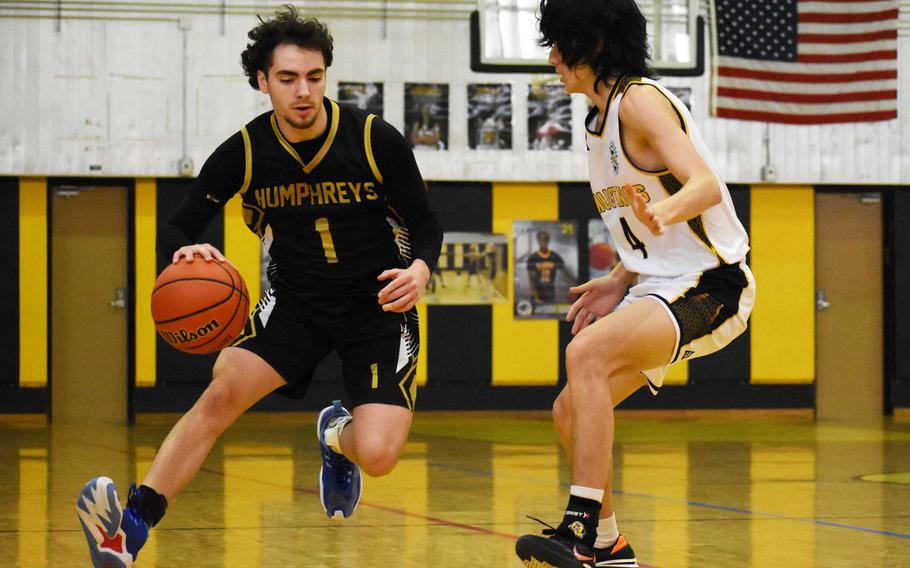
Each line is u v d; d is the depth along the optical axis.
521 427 13.50
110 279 14.98
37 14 14.57
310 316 3.88
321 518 5.50
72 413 14.92
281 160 3.76
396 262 3.94
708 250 3.63
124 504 5.82
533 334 15.55
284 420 14.73
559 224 15.59
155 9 14.73
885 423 14.77
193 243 3.82
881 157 15.80
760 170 15.58
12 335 14.66
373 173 3.78
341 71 14.97
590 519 3.43
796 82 15.57
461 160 15.23
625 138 3.54
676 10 14.98
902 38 15.84
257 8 14.88
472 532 5.04
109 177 14.82
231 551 4.49
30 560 4.30
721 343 3.69
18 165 14.52
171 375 14.84
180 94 14.78
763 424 14.46
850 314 16.31
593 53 3.58
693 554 4.48
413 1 15.10
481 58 14.70
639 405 15.62
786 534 5.05
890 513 5.83
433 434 12.28
